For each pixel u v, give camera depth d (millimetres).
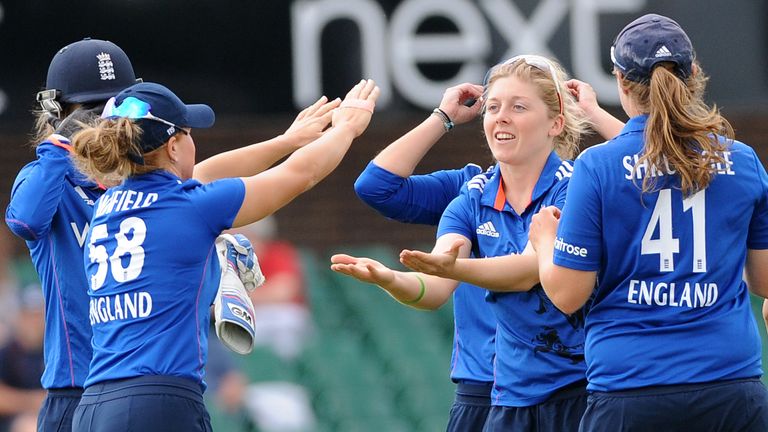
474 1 37281
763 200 13938
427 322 41281
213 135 39531
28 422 27391
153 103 14320
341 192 42062
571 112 16328
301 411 34906
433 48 37344
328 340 39062
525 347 15547
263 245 36469
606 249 13703
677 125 13492
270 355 35844
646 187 13477
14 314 29250
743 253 13883
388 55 37344
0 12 36344
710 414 13344
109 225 14461
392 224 42375
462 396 16547
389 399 37406
